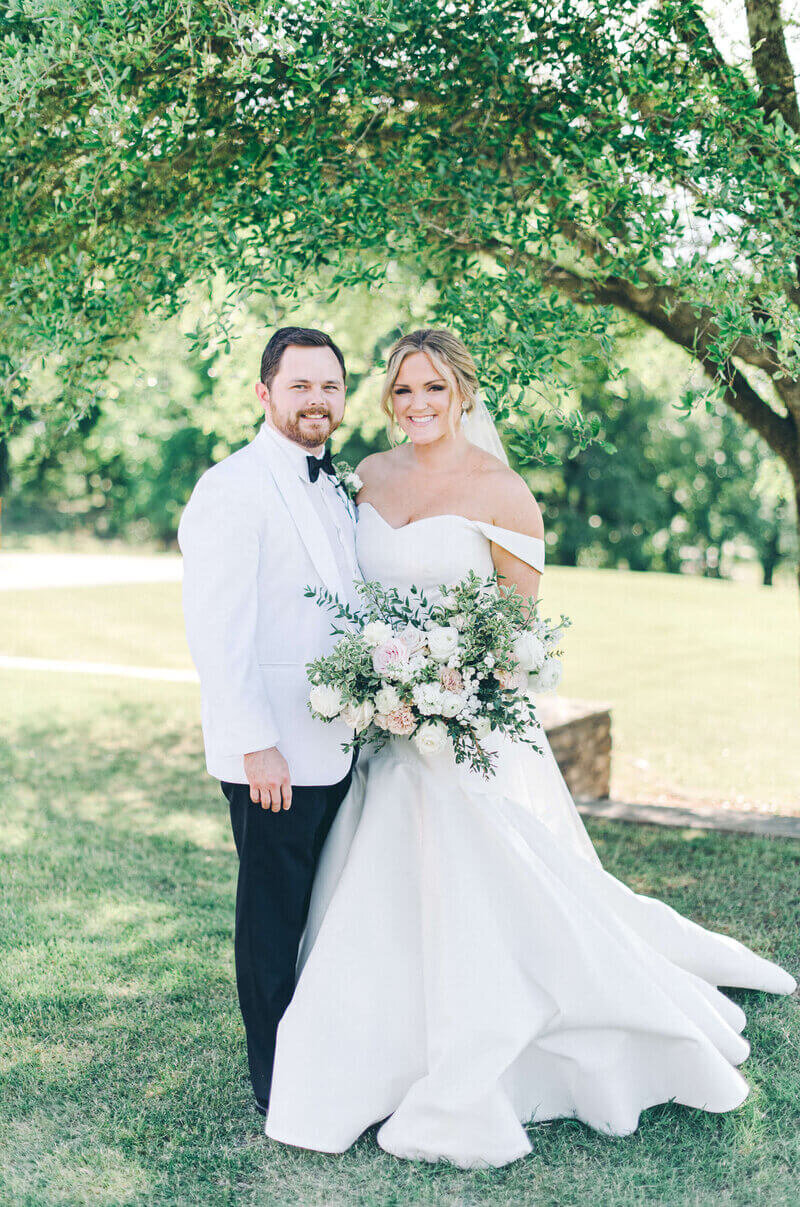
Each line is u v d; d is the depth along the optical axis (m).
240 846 2.81
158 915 4.17
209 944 3.87
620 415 26.56
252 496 2.72
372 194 3.84
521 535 2.95
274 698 2.75
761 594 18.25
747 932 3.99
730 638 13.23
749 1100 2.84
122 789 6.14
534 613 2.83
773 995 3.46
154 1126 2.73
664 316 4.71
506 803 2.87
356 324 6.20
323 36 3.62
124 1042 3.16
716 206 3.61
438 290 5.03
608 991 2.72
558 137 3.83
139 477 29.27
